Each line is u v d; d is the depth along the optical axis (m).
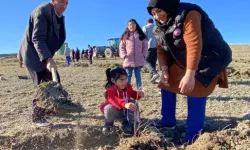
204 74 3.79
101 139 4.38
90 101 6.52
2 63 29.61
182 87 3.60
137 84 7.14
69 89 8.28
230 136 3.68
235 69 12.77
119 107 4.23
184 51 3.81
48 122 4.71
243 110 5.37
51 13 4.50
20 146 4.16
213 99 6.36
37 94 4.19
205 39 3.75
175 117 4.66
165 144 3.96
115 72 4.34
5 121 5.11
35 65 4.60
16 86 9.43
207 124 4.48
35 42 4.41
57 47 4.76
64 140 4.33
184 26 3.63
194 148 3.61
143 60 7.06
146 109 5.65
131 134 4.32
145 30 7.85
